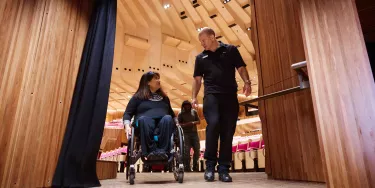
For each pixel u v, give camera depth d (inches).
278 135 89.8
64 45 78.1
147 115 89.6
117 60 511.5
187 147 186.5
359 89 41.6
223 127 90.4
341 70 43.9
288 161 84.4
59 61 76.4
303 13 50.3
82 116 73.2
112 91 641.0
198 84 97.8
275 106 92.0
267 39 99.7
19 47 69.7
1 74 65.7
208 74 93.7
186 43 577.3
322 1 47.8
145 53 537.0
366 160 39.5
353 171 40.6
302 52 80.2
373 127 39.5
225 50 94.8
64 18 79.4
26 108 68.2
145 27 542.9
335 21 45.7
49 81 73.3
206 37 93.9
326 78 45.6
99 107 75.0
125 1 481.1
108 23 84.3
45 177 68.6
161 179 106.9
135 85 581.0
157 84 95.3
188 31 588.4
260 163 220.1
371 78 40.7
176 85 636.1
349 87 42.7
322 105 45.6
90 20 85.6
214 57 94.3
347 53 43.6
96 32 81.6
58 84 75.2
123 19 515.2
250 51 569.0
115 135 494.6
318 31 47.6
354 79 42.3
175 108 761.0
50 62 74.2
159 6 521.0
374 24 66.6
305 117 78.5
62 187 66.7
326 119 44.8
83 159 70.7
